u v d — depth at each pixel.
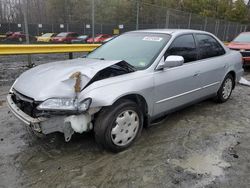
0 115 4.57
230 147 3.62
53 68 3.57
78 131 3.06
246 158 3.35
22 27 13.90
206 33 5.03
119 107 3.26
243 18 40.09
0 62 10.12
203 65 4.63
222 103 5.57
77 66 3.53
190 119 4.59
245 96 6.23
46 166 3.08
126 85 3.32
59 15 20.36
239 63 5.76
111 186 2.76
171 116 4.71
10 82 7.09
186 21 18.14
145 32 4.55
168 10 15.85
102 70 3.33
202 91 4.75
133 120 3.48
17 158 3.23
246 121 4.60
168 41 4.09
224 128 4.26
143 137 3.84
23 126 4.12
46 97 2.96
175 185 2.79
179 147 3.57
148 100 3.64
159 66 3.79
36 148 3.47
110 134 3.23
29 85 3.25
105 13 19.83
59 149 3.45
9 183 2.78
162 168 3.08
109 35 19.30
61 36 19.88
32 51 8.22
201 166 3.14
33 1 17.30
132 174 2.96
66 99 2.96
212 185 2.79
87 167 3.07
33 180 2.83
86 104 2.96
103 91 3.09
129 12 17.11
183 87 4.21
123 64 3.62
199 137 3.89
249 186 2.80
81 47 9.68
